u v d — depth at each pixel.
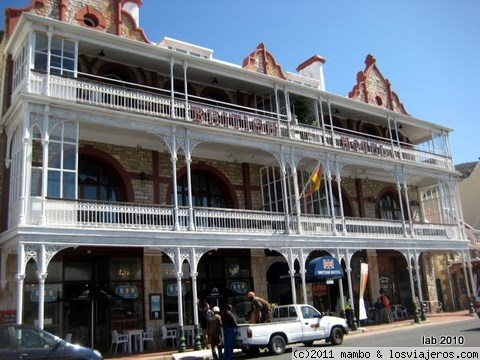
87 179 19.50
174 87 22.17
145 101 19.27
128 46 18.53
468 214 41.94
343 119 28.59
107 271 18.88
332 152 23.62
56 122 16.17
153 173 20.92
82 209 15.95
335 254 22.16
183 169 22.00
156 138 20.05
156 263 19.97
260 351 16.78
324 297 25.53
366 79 30.41
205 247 18.27
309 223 21.73
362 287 21.98
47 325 17.20
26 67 16.36
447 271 32.53
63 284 17.92
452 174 29.89
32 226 14.64
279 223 20.88
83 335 17.86
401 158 27.02
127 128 17.80
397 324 23.61
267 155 23.67
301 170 24.80
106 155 19.77
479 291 21.73
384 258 29.25
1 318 16.23
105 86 18.03
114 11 20.53
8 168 17.48
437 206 31.33
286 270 23.23
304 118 24.62
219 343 14.80
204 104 20.44
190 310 20.75
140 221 17.27
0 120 18.08
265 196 24.19
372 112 27.05
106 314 18.52
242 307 22.03
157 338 19.11
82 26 18.22
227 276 22.19
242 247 19.22
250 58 25.02
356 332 20.83
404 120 28.56
